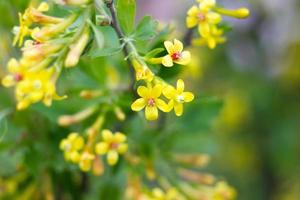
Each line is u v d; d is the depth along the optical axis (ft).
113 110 1.27
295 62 2.26
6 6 1.35
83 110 1.28
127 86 1.32
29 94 1.07
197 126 1.41
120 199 1.45
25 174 1.37
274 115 2.24
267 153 2.28
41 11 1.12
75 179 1.42
